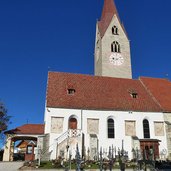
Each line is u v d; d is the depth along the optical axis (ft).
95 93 141.28
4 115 152.15
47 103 125.80
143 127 134.00
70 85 141.90
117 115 132.46
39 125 152.56
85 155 120.57
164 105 142.92
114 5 210.79
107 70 185.68
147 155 124.77
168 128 134.41
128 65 191.52
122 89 150.10
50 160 113.39
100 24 205.87
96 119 128.98
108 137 127.95
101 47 191.01
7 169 94.48
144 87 157.58
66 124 123.95
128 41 198.39
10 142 140.05
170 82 168.25
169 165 105.29
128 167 95.96
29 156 126.62
